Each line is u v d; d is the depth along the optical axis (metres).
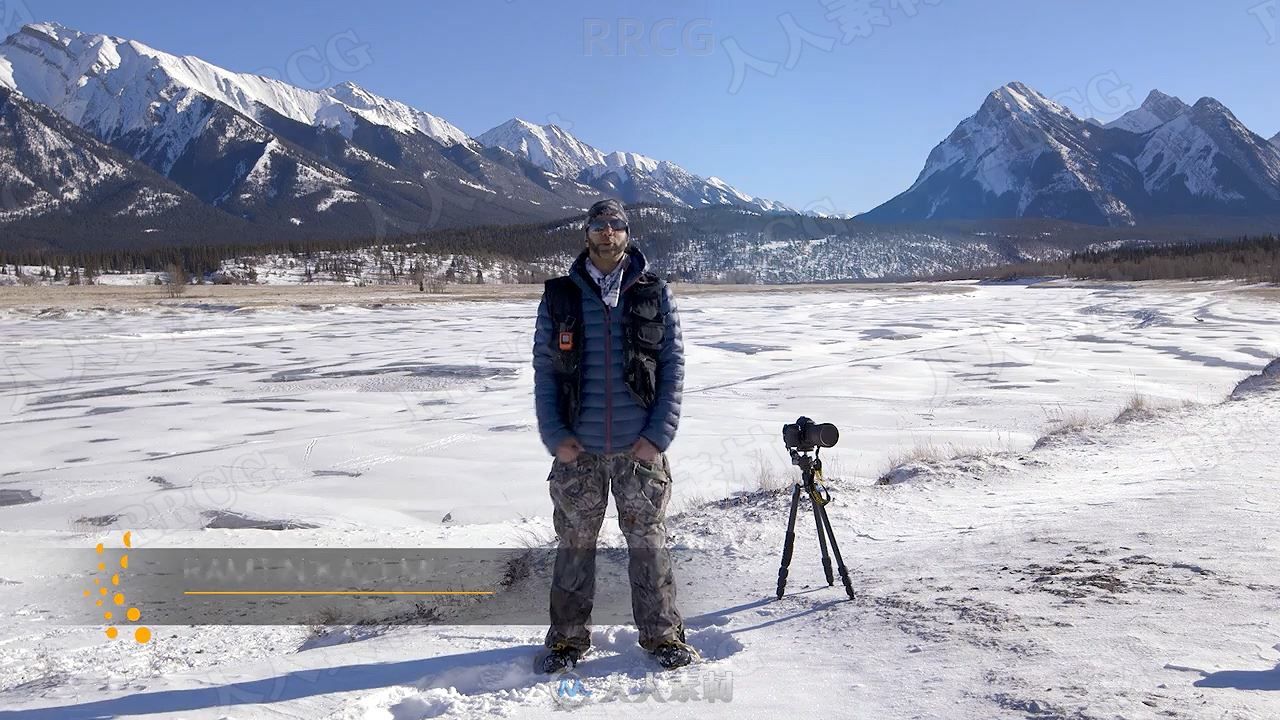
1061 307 55.41
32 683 4.21
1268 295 60.16
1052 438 10.83
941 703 2.86
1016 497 7.11
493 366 25.22
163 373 24.28
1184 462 8.23
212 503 10.41
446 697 3.23
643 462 3.61
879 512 6.78
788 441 4.59
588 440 3.61
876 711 2.85
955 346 29.84
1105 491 7.01
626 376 3.58
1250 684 2.79
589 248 3.65
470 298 69.31
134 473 12.34
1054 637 3.40
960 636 3.51
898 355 26.98
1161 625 3.46
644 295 3.61
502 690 3.40
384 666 3.71
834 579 4.86
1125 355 25.59
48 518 9.89
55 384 22.14
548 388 3.66
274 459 13.06
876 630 3.73
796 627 3.96
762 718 2.87
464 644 4.09
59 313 48.19
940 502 7.09
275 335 37.22
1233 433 9.87
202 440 14.83
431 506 10.25
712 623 4.25
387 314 53.06
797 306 60.91
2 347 31.92
